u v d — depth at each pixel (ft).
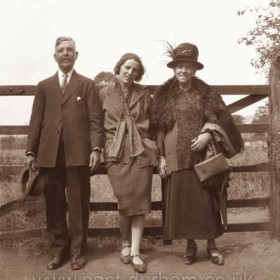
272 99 13.96
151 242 14.51
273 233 13.98
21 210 14.19
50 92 11.89
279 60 13.96
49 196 12.04
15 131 13.60
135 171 11.85
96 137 11.73
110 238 14.46
